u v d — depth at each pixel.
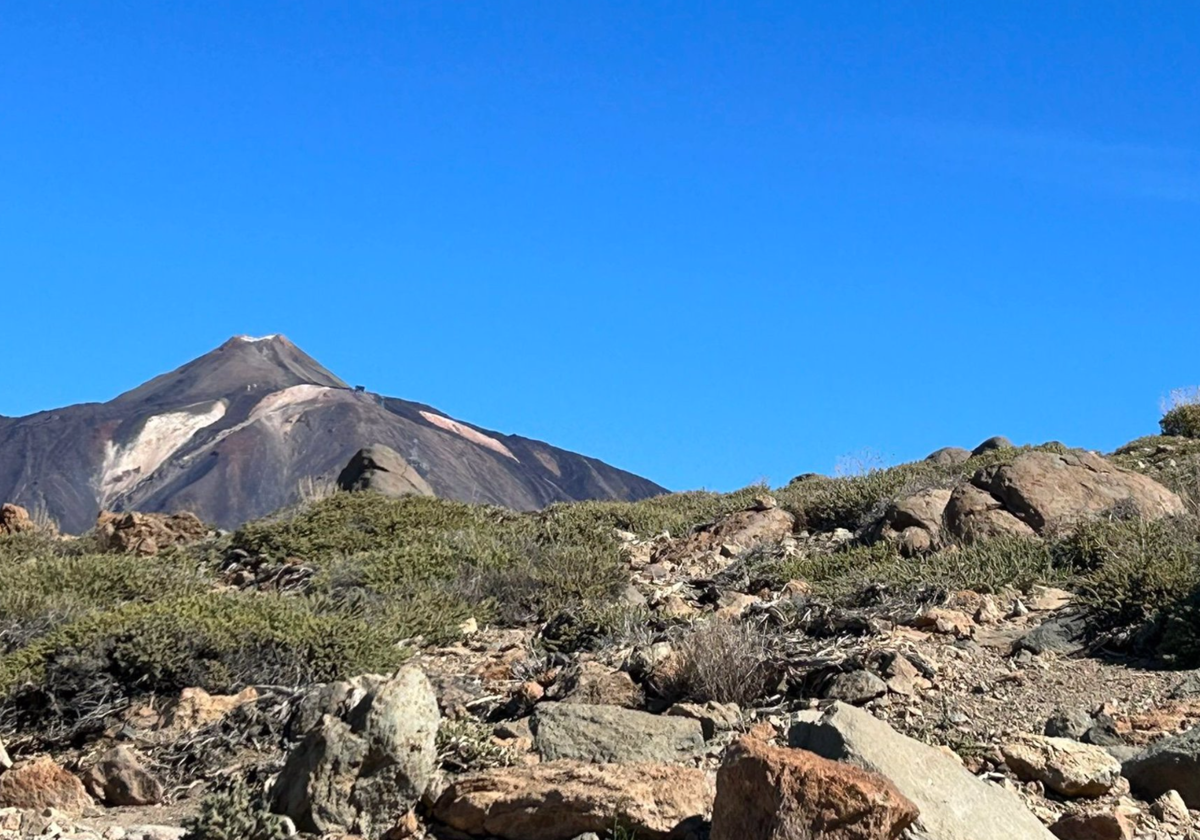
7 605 13.77
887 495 16.97
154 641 10.89
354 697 8.05
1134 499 14.20
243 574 17.39
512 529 18.53
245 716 9.76
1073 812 6.62
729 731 8.52
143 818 8.42
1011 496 14.45
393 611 13.55
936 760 6.41
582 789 6.51
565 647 11.87
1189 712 8.16
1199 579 10.18
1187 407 22.66
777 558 15.41
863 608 11.66
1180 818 6.68
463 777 7.14
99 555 17.08
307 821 7.01
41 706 10.65
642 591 14.68
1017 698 8.96
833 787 5.56
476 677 10.97
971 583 11.98
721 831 5.79
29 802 8.54
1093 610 10.41
